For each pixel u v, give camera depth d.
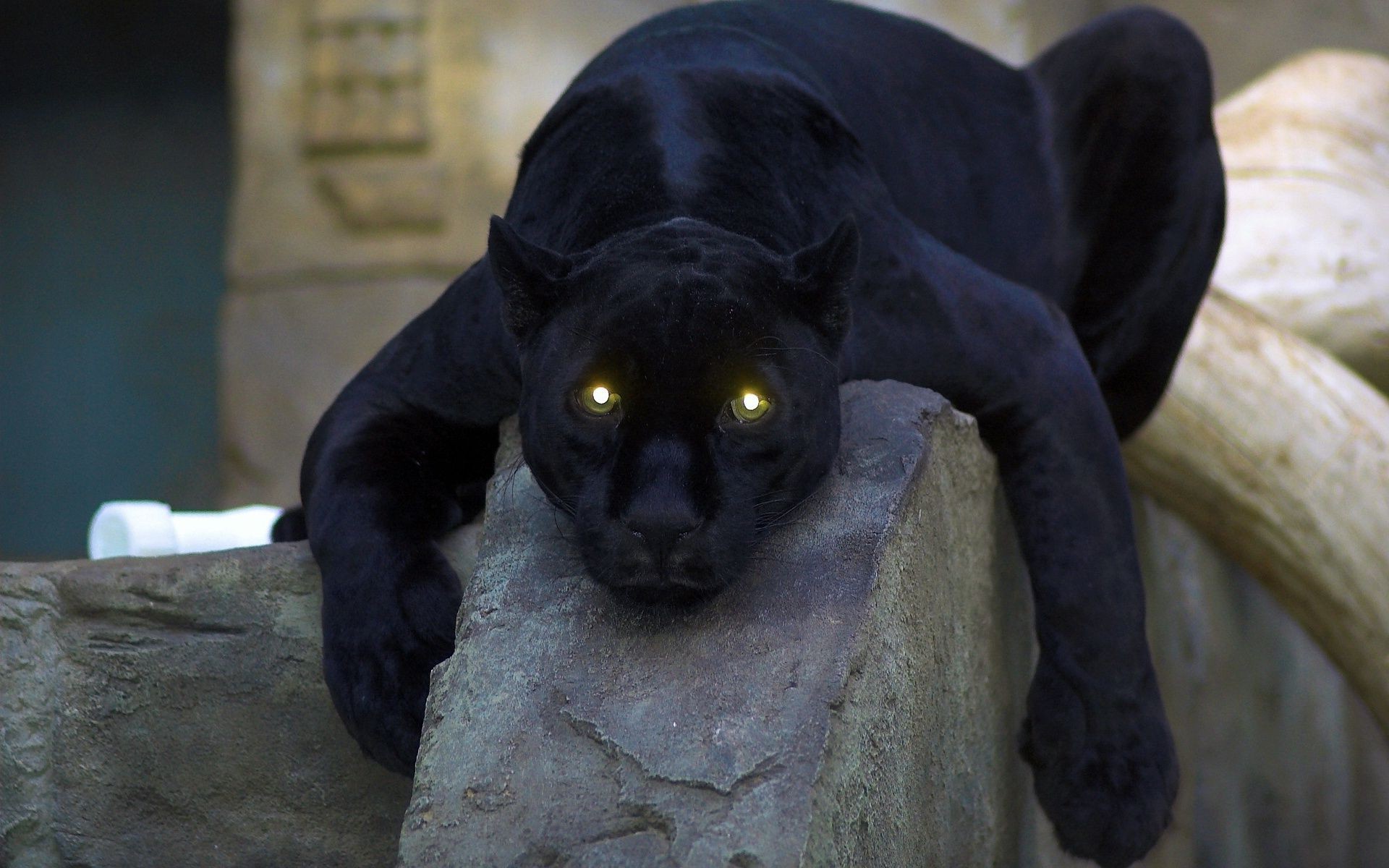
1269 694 12.66
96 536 9.08
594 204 6.45
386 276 19.98
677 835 4.76
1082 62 9.02
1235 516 11.20
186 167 26.95
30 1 27.28
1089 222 8.94
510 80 19.78
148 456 26.61
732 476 5.32
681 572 5.23
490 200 19.84
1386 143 13.63
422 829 5.03
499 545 5.95
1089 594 6.91
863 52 8.23
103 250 26.97
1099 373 9.19
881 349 6.66
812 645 5.21
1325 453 11.04
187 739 6.82
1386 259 12.80
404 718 5.95
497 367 6.62
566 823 4.90
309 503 6.67
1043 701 6.91
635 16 20.03
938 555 6.20
